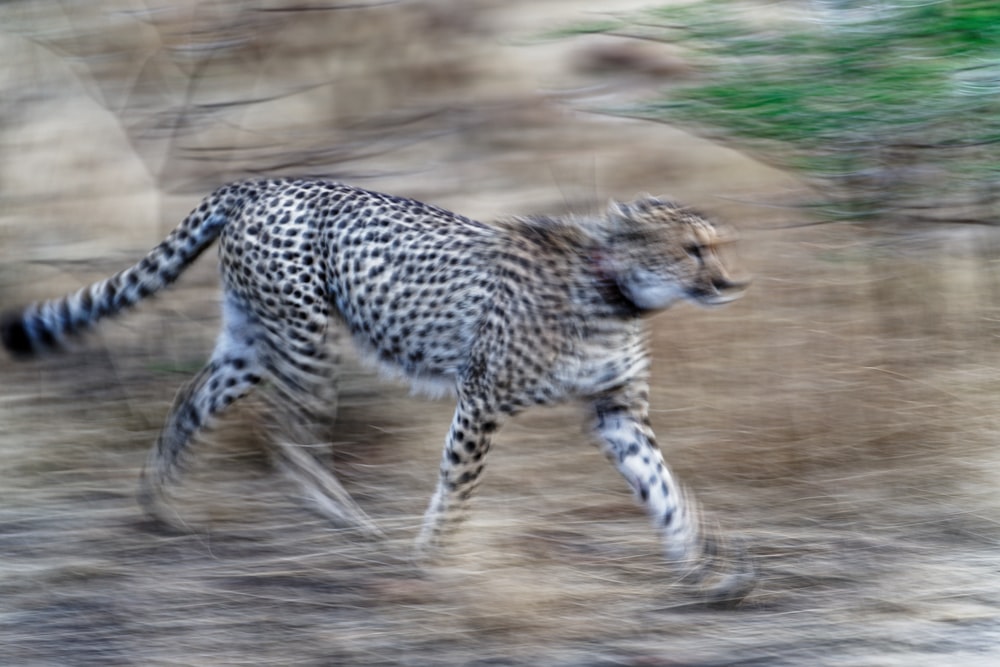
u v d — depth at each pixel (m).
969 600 15.02
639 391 16.53
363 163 25.67
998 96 18.55
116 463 18.84
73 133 26.94
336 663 13.46
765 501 17.83
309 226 17.25
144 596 15.16
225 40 23.70
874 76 19.20
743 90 19.56
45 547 16.44
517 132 26.95
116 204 25.23
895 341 21.17
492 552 16.44
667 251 15.77
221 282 17.98
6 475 18.30
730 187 25.66
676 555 15.74
